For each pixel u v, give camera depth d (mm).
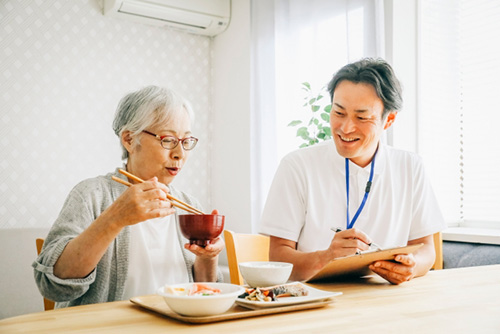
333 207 1684
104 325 810
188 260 1486
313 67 3170
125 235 1372
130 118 1353
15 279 3201
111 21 3713
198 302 816
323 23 3104
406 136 2752
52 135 3436
